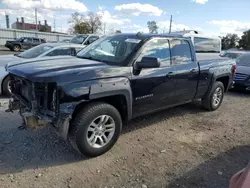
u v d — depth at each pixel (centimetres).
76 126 323
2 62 651
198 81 511
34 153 352
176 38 466
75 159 342
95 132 344
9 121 457
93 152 343
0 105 546
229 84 620
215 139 435
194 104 642
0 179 290
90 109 330
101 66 353
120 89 354
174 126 487
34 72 315
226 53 1355
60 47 728
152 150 381
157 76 411
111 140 362
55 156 347
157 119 519
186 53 489
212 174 324
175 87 456
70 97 307
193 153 378
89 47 467
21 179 293
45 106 320
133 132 445
